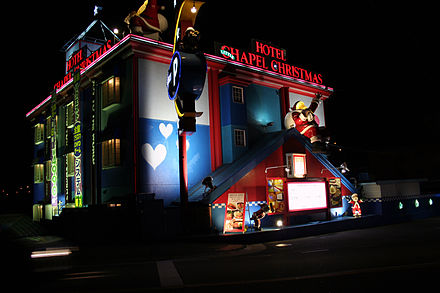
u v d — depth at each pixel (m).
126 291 7.60
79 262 11.87
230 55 25.67
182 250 13.89
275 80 28.00
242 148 24.47
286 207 20.00
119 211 17.75
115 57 22.02
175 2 19.69
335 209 24.48
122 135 21.08
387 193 26.78
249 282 8.09
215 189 18.92
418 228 21.44
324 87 32.00
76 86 24.77
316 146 23.75
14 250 16.25
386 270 8.88
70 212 20.05
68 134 26.75
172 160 21.39
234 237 16.22
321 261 10.65
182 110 17.69
